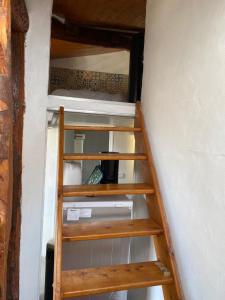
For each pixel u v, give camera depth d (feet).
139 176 7.53
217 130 3.90
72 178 8.04
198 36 4.45
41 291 9.00
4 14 2.50
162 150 5.73
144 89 6.95
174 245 5.14
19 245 6.43
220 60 3.86
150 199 5.90
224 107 3.75
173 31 5.36
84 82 12.96
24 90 6.34
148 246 7.04
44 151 6.60
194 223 4.48
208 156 4.11
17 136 6.09
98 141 14.34
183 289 4.79
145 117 6.77
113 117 8.04
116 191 5.37
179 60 5.09
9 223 2.56
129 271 4.93
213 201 3.98
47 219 10.31
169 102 5.47
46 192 10.21
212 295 3.98
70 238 4.68
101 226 5.32
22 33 6.04
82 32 9.78
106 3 8.31
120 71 13.00
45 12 6.43
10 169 2.54
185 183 4.78
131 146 13.01
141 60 9.27
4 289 2.49
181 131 4.95
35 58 6.40
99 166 8.89
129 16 9.16
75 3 8.27
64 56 12.77
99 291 4.31
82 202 7.27
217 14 3.95
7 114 2.49
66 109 6.89
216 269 3.90
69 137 14.01
